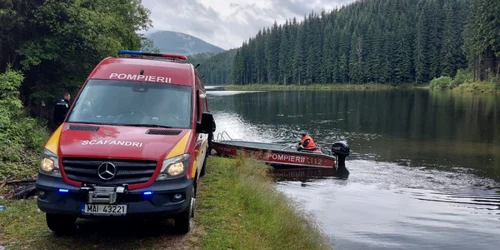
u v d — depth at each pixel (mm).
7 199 7312
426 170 17516
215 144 18609
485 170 17484
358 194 13656
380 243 9055
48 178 4910
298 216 9211
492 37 73750
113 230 5977
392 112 43312
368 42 116188
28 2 14875
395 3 134875
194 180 6082
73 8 15273
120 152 4930
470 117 36812
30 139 11500
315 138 26828
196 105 6492
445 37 101375
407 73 109000
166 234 5934
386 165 18625
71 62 16422
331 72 127188
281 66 142000
